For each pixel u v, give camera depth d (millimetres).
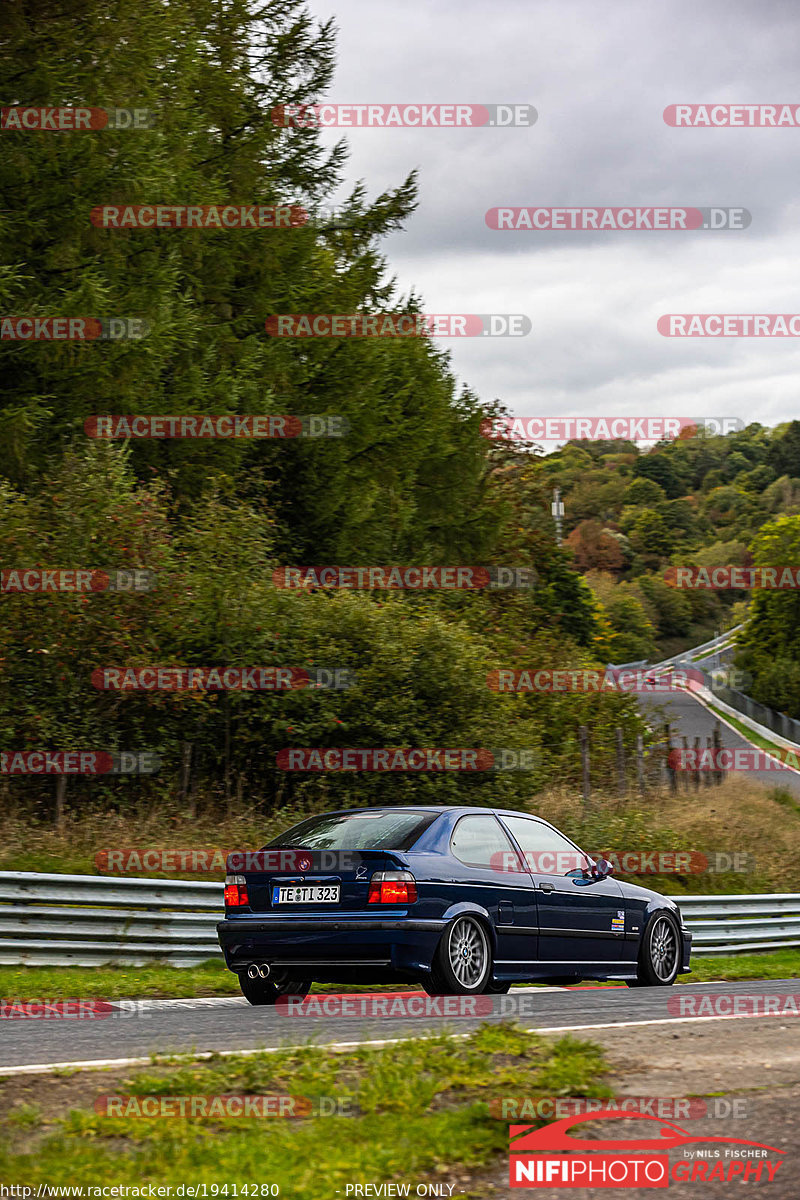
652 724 81938
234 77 81938
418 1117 13664
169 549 47750
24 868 37844
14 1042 18969
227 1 82750
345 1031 20344
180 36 73500
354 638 50812
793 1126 13609
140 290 61656
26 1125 13078
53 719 43938
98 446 50250
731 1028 20703
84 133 58812
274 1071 15625
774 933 47844
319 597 51656
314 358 80438
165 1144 12312
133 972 31250
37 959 30828
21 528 44406
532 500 110438
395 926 24891
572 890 29016
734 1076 16062
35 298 57500
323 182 88062
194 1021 22078
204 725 48781
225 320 78250
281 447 77500
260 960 25859
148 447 64875
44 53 58406
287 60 84938
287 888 25984
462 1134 12992
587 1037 19297
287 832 27844
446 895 25859
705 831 62906
